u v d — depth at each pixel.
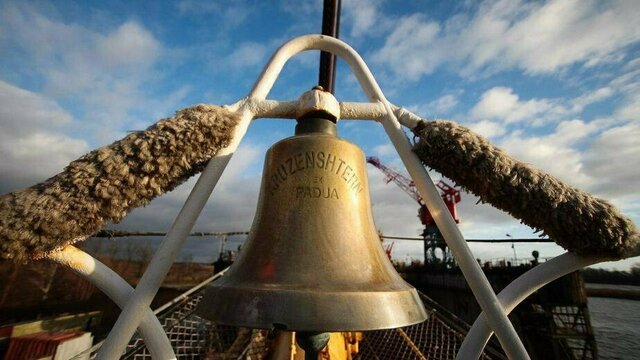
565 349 20.52
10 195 1.18
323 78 2.39
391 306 1.07
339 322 0.96
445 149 1.48
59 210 1.16
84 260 1.33
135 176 1.27
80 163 1.24
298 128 1.59
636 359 28.27
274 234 1.38
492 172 1.38
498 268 27.11
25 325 14.98
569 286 21.55
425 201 1.57
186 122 1.36
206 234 8.85
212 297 1.16
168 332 4.09
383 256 1.47
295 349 2.72
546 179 1.35
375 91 1.77
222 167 1.48
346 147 1.52
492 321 1.33
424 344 4.36
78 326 17.91
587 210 1.29
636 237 1.28
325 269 1.24
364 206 1.53
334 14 2.10
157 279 1.30
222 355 4.42
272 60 1.75
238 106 1.61
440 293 34.62
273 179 1.51
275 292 1.02
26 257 1.19
